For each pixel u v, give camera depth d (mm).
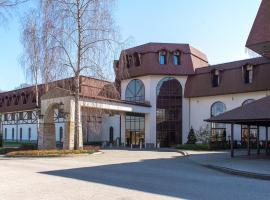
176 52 47219
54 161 23906
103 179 14539
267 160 24281
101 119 49344
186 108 46406
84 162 23125
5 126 72312
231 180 15164
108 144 50562
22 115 62125
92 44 28562
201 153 31719
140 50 47875
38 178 14680
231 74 42312
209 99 44375
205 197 10742
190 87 46156
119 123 51938
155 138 45969
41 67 28844
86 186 12570
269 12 27609
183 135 46000
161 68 46250
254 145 40375
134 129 48406
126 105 41625
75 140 30906
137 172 17531
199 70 46250
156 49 47000
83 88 33406
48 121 34906
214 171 19219
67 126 32562
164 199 10250
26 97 56938
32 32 29906
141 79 47625
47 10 28219
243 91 40500
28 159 26078
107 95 34000
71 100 32500
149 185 13000
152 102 46312
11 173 16453
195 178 15531
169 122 46375
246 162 22844
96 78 29547
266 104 25109
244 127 41281
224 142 39594
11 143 59438
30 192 11312
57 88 32469
